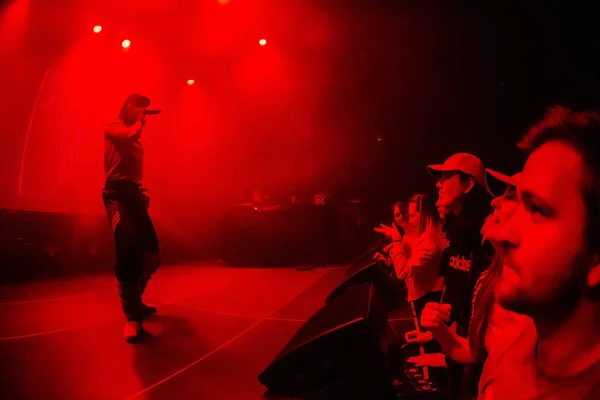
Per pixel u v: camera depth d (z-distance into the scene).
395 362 2.36
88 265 6.73
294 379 1.27
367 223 9.19
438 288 2.68
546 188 0.37
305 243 7.89
